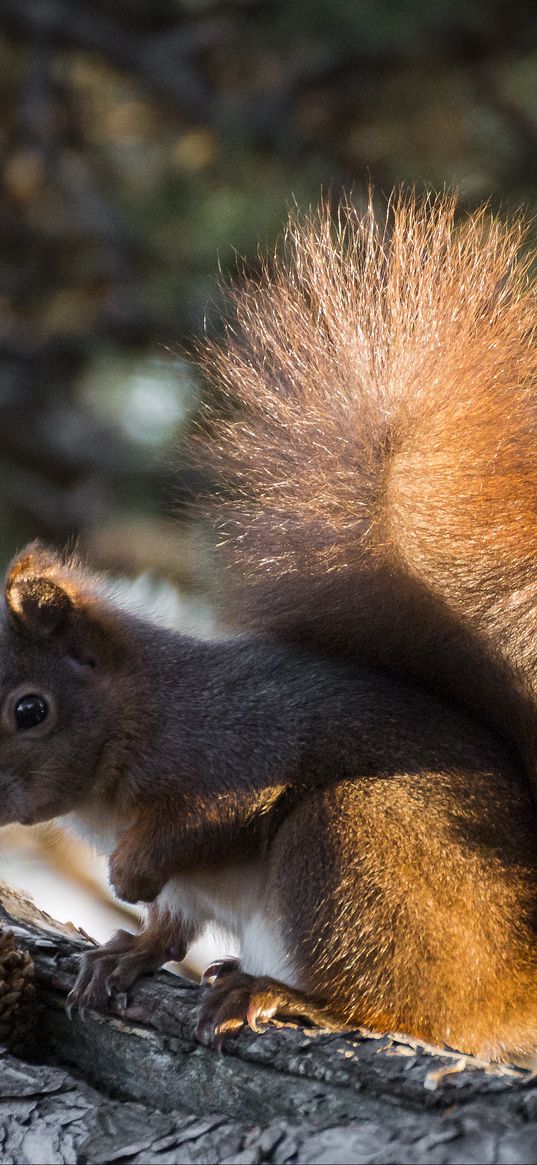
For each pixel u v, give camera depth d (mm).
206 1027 3314
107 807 3396
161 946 3377
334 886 3346
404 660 3396
